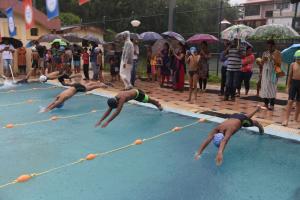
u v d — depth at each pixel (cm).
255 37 1073
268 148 643
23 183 493
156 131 748
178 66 1202
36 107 971
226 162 579
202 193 471
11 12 1448
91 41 1440
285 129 728
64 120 831
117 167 555
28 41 1786
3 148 636
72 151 623
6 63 1527
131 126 784
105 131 745
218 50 1517
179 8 3253
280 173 538
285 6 3419
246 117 613
